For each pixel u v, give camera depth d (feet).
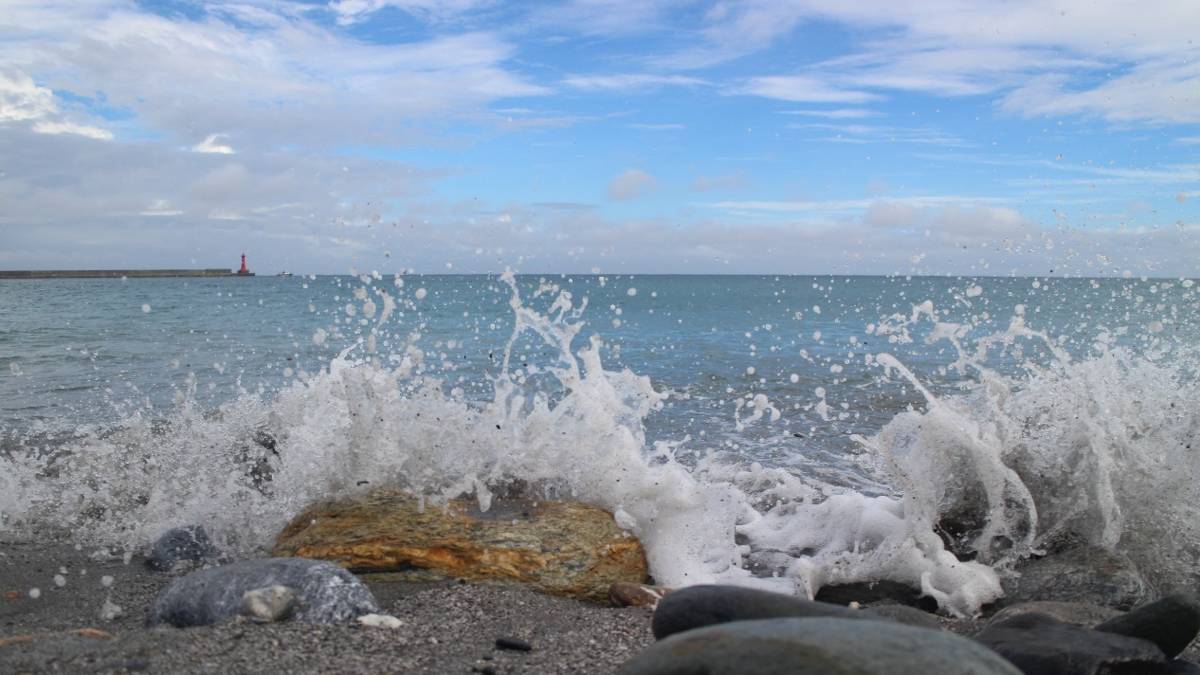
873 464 19.80
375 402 15.16
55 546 14.49
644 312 76.38
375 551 12.36
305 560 10.50
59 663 7.83
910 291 127.13
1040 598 12.53
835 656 5.28
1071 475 14.88
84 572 13.11
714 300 103.60
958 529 14.87
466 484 14.25
